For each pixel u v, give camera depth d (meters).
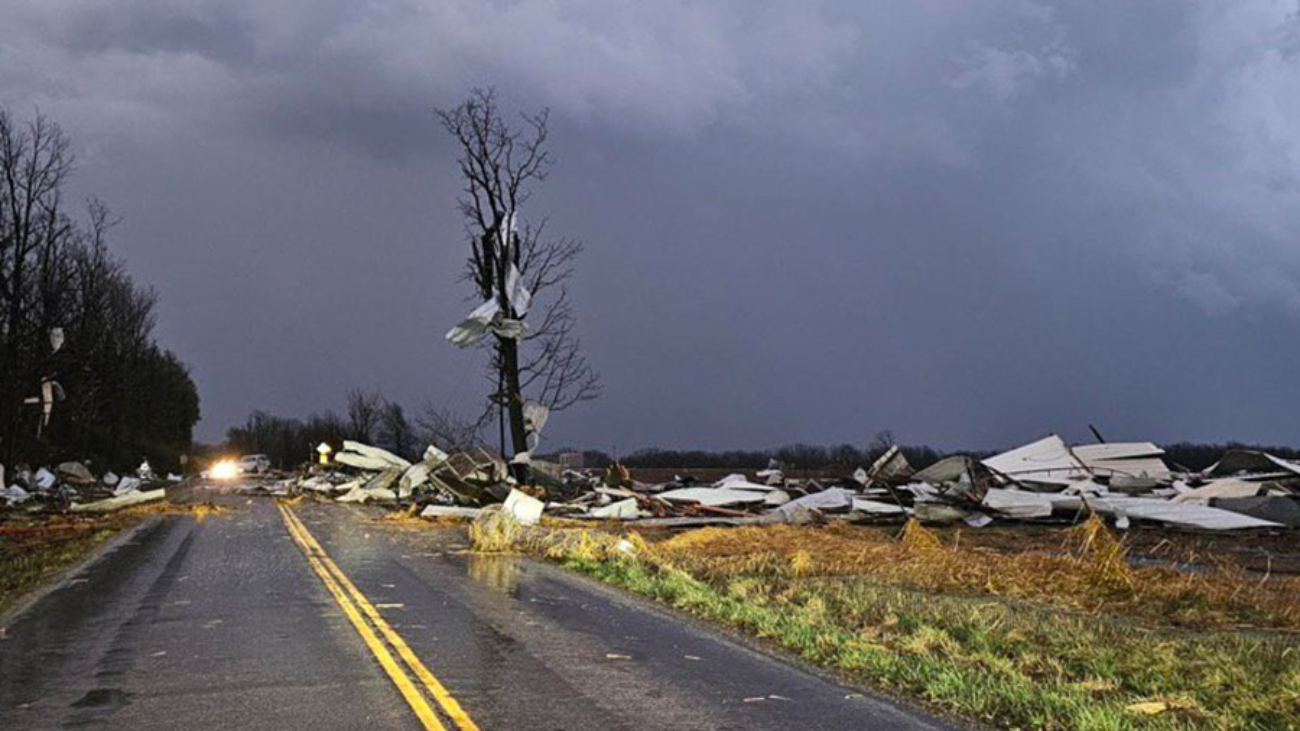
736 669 9.98
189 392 114.00
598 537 22.08
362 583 16.39
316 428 102.75
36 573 18.16
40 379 56.19
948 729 7.86
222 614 13.30
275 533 26.44
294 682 9.30
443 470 36.06
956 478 34.97
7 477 50.00
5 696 8.91
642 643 11.32
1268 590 15.80
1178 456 67.50
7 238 51.94
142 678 9.55
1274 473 36.72
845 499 33.41
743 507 37.03
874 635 11.77
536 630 12.09
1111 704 8.48
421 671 9.74
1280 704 8.45
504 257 42.38
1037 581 16.58
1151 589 15.43
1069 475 38.25
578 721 7.98
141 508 37.44
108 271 76.62
